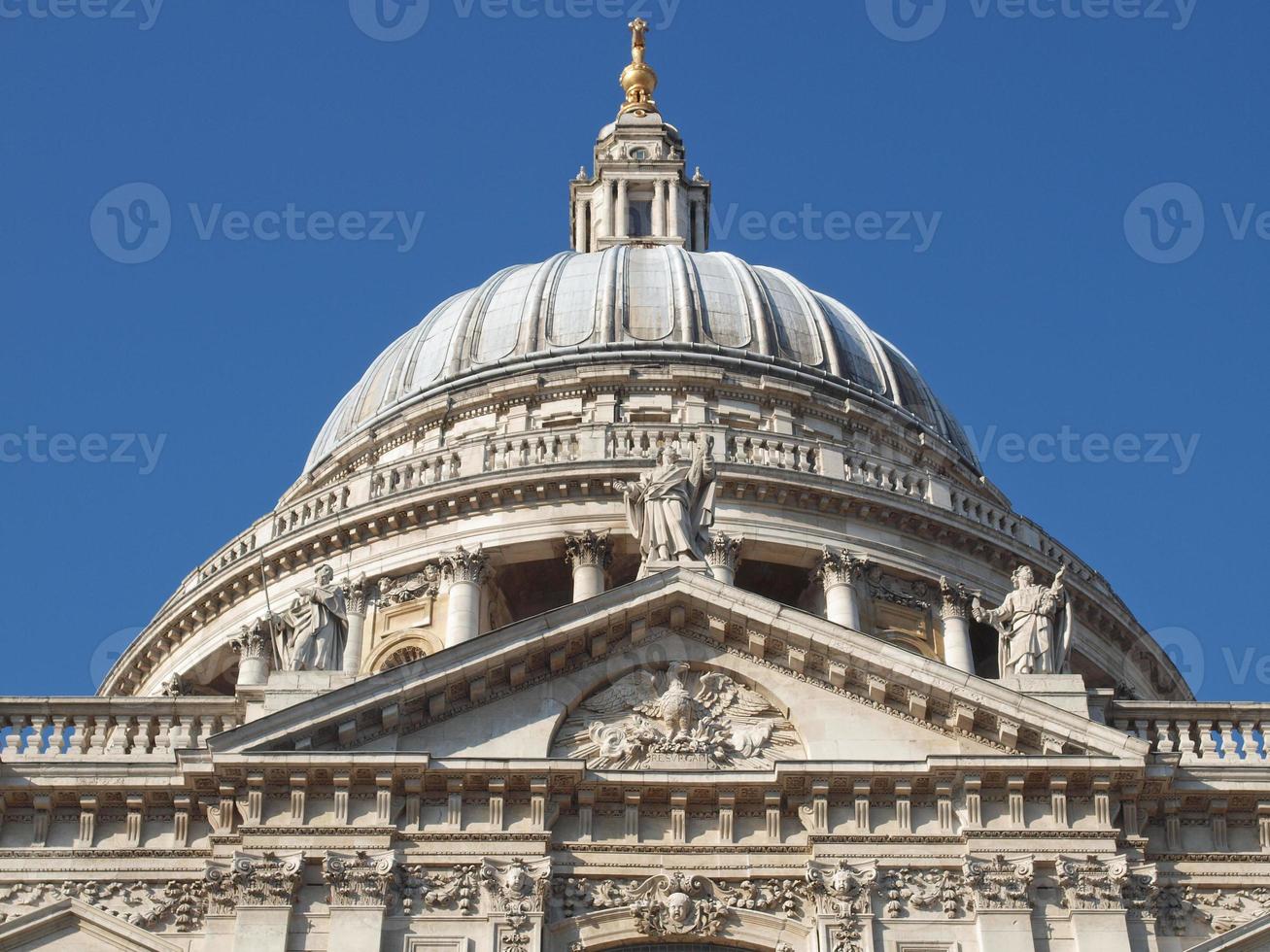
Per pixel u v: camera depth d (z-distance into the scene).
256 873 81.12
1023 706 84.62
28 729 87.88
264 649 132.25
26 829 84.50
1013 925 80.81
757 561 131.12
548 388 145.25
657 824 83.75
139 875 83.19
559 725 85.75
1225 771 85.50
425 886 81.62
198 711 88.50
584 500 131.12
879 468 136.12
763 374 146.62
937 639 131.25
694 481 93.81
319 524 133.75
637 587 87.81
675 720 85.62
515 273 159.12
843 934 80.81
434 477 134.38
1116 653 139.38
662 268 155.12
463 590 128.88
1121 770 83.44
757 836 83.50
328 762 83.00
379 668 128.50
